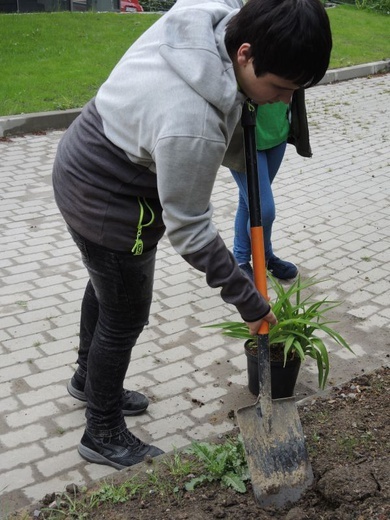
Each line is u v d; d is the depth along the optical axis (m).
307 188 6.25
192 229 2.19
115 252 2.48
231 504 2.47
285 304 3.24
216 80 2.01
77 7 13.38
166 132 2.04
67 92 8.47
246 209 4.17
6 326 3.94
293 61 1.93
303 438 2.54
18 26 11.02
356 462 2.62
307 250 4.98
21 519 2.48
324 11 1.94
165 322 4.02
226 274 2.27
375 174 6.64
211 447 2.71
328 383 3.46
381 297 4.34
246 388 3.42
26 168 6.59
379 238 5.21
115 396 2.80
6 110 7.72
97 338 2.71
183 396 3.36
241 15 1.99
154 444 3.01
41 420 3.17
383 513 2.33
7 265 4.68
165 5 15.48
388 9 15.93
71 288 4.39
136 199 2.41
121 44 10.62
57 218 5.49
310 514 2.39
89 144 2.38
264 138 3.76
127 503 2.50
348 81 10.61
